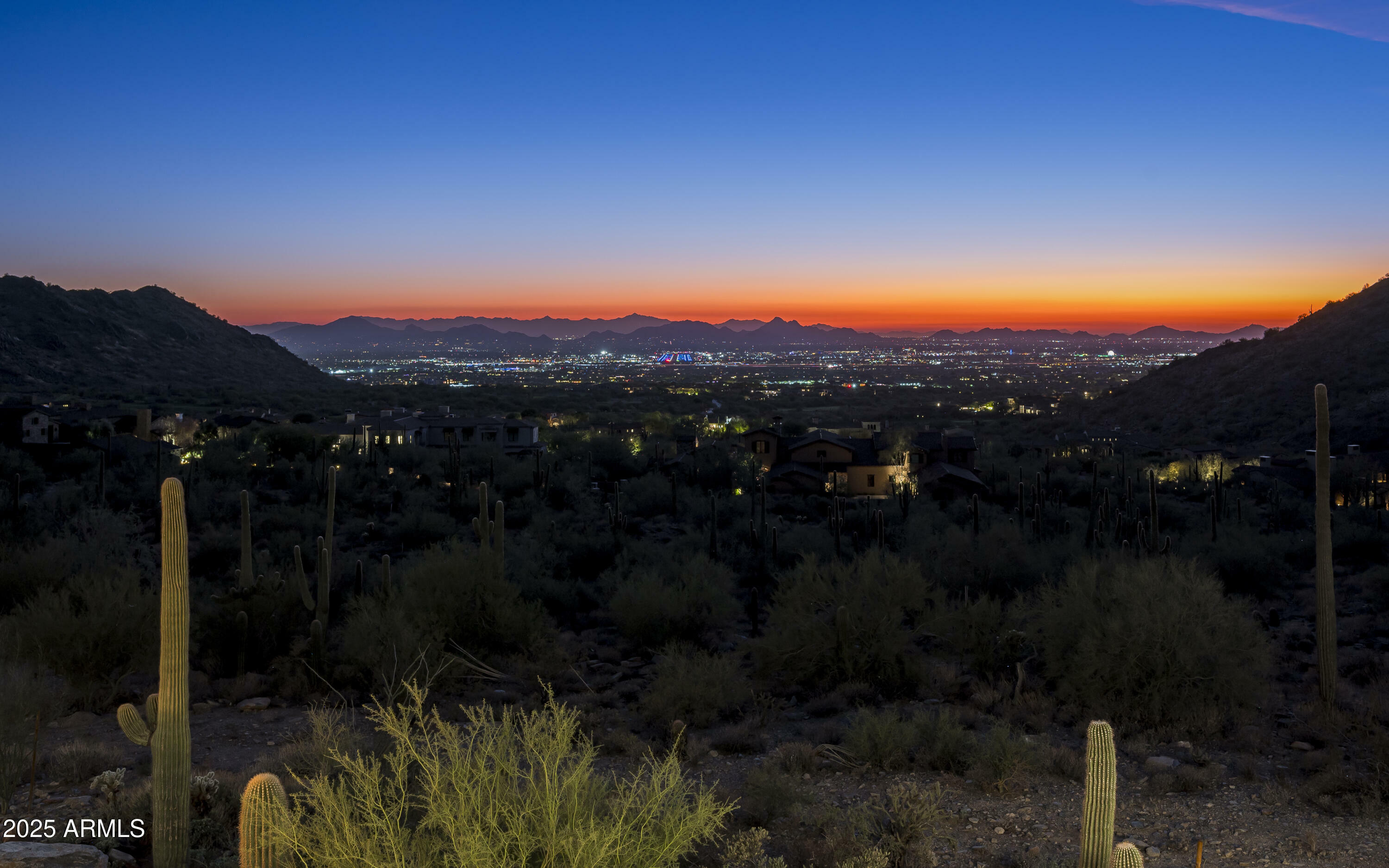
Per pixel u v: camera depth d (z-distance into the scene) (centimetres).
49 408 8344
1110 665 1614
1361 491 5897
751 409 17438
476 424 8156
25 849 825
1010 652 2003
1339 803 1203
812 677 1978
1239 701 1580
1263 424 9812
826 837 1062
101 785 1027
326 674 1881
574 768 707
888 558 2145
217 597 2047
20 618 1720
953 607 2262
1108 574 1964
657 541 4400
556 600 2884
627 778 991
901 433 9106
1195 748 1455
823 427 13325
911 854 1051
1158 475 7419
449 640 2045
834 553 3756
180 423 8369
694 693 1670
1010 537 3197
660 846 637
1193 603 1630
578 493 5453
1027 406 17238
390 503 5022
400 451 6800
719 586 2680
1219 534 3769
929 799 1163
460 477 5609
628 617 2392
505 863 580
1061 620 1789
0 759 987
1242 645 1606
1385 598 2820
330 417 11338
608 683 2009
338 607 2503
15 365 18738
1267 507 5406
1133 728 1559
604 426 12012
